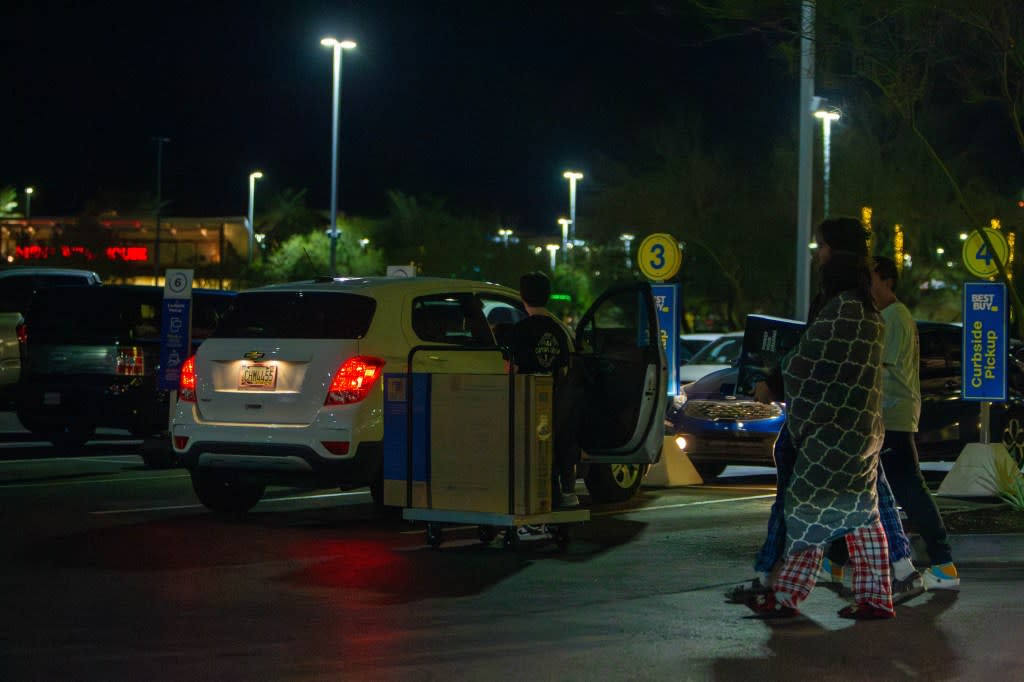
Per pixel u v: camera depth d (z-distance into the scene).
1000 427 14.02
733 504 11.70
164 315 13.59
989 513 10.39
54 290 15.83
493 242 57.19
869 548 6.77
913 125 11.70
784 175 36.66
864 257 6.64
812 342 6.52
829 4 11.23
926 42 11.39
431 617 6.80
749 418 13.21
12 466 14.67
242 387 10.16
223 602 7.18
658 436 10.68
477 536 9.65
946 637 6.38
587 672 5.70
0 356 16.70
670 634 6.43
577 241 46.81
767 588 7.12
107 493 12.19
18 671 5.70
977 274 12.57
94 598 7.28
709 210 39.78
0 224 63.78
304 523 10.34
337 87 37.59
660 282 13.98
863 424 6.55
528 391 8.63
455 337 10.75
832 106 12.88
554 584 7.73
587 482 11.66
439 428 8.91
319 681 5.55
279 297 10.38
